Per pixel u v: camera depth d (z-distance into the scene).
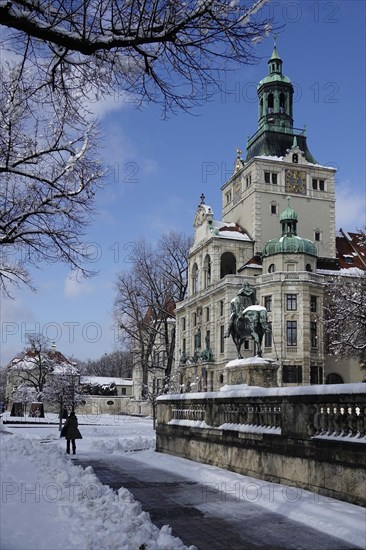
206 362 66.06
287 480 14.09
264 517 11.37
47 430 41.44
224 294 64.81
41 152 14.64
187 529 10.48
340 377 64.62
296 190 73.00
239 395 17.30
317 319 61.91
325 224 73.56
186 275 78.56
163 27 8.60
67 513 9.52
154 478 16.56
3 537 7.85
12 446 18.25
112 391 95.44
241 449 16.67
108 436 36.31
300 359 60.03
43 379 74.56
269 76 78.38
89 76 10.65
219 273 69.25
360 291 47.28
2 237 15.25
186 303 76.31
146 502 12.93
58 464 15.30
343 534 9.85
